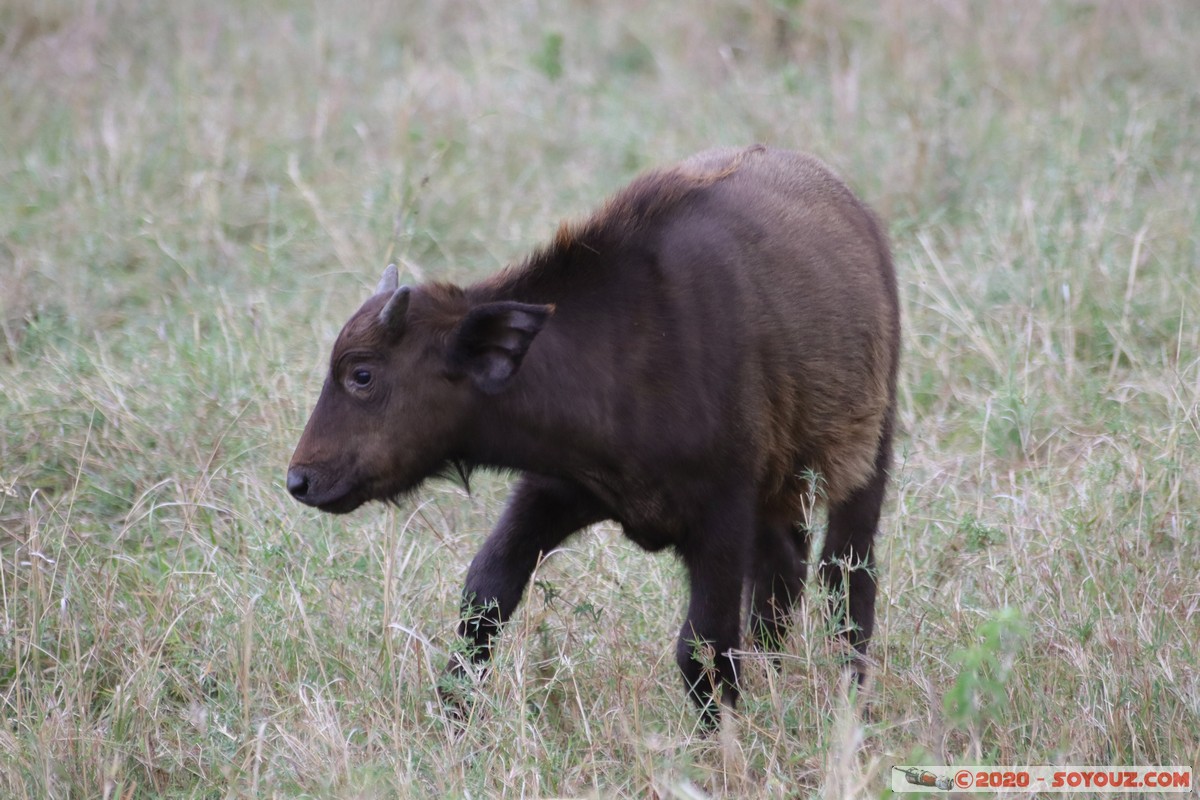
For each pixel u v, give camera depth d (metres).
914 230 32.94
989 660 15.14
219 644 20.17
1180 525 22.48
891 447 21.88
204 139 36.09
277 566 21.75
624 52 43.47
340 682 19.50
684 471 18.36
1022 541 21.98
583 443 18.27
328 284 30.84
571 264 18.52
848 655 19.34
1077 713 18.17
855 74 37.75
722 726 18.14
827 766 16.64
